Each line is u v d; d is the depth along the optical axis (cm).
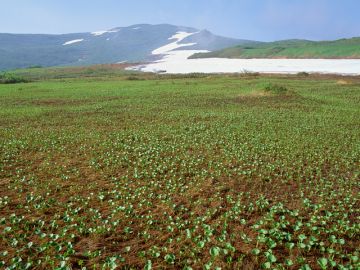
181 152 1678
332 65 8469
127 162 1520
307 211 1056
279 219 986
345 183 1291
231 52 15188
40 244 862
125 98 3634
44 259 800
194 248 832
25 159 1574
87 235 913
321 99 3328
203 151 1697
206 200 1127
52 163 1517
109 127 2261
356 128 2170
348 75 6059
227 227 948
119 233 925
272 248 845
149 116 2623
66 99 3634
